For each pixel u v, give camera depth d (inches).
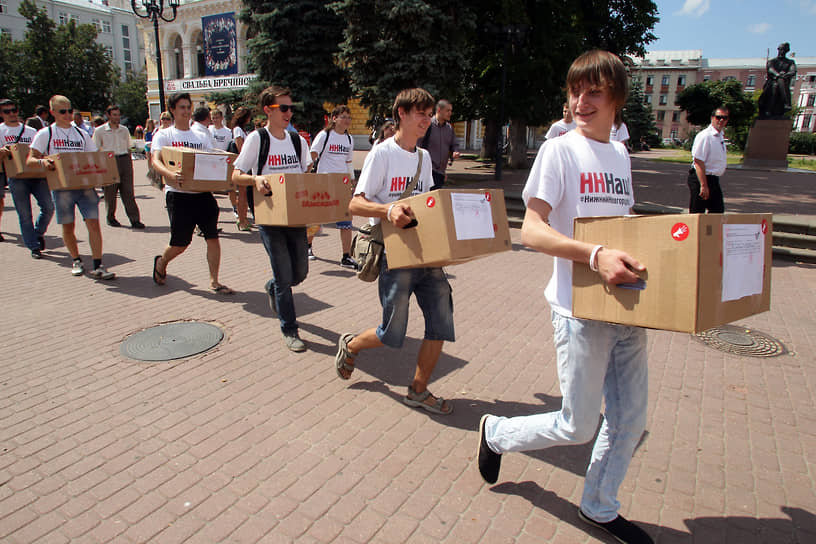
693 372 164.1
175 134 224.7
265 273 252.7
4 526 92.0
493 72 719.1
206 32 1392.7
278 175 151.6
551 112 708.0
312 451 116.5
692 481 111.4
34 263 262.1
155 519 94.7
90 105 1784.0
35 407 131.2
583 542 92.8
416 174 130.7
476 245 110.5
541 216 82.2
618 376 88.4
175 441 118.6
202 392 140.7
